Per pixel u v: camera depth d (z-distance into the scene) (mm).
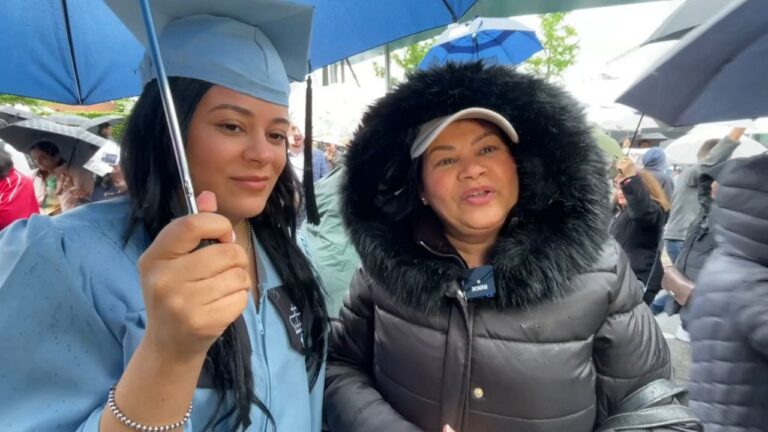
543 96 1221
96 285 820
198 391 881
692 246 3355
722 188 1408
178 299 606
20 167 3768
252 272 1107
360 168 1397
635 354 1234
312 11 930
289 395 1037
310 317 1157
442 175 1261
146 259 625
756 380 1308
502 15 2709
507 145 1287
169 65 862
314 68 1369
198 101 864
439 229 1366
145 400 660
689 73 1025
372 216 1409
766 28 958
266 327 1040
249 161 894
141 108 899
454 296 1228
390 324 1352
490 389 1226
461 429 1267
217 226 622
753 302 1284
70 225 850
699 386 1430
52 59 1112
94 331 809
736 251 1359
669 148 7258
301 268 1172
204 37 860
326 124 5820
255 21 922
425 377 1285
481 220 1232
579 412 1216
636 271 3873
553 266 1166
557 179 1257
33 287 772
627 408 1228
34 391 760
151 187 888
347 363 1537
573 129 1236
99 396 793
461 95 1216
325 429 1453
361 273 1547
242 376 911
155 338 637
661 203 3859
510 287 1185
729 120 1065
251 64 876
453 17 1392
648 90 1062
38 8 1058
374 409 1312
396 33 1398
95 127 5176
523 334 1204
